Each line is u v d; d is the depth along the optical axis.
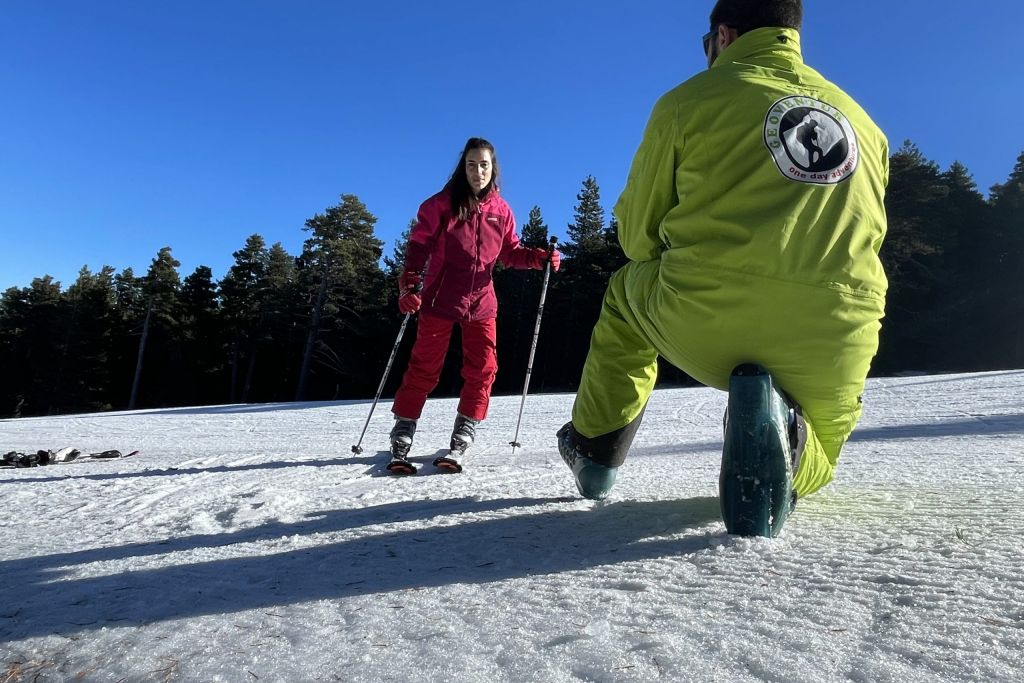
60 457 4.26
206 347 41.19
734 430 1.45
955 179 37.00
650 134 1.62
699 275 1.45
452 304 3.40
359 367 38.47
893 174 31.67
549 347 35.88
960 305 32.53
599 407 1.99
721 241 1.43
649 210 1.65
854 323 1.40
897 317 30.67
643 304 1.68
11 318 41.34
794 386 1.50
